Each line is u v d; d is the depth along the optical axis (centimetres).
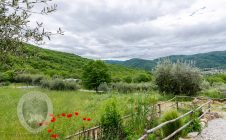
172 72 2373
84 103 1722
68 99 1973
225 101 2248
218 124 1342
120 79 5650
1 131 900
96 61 3828
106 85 3512
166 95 2277
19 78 4938
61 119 891
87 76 3806
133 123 988
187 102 1988
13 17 365
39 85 4600
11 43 365
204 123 1297
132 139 870
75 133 811
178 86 2372
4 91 2803
